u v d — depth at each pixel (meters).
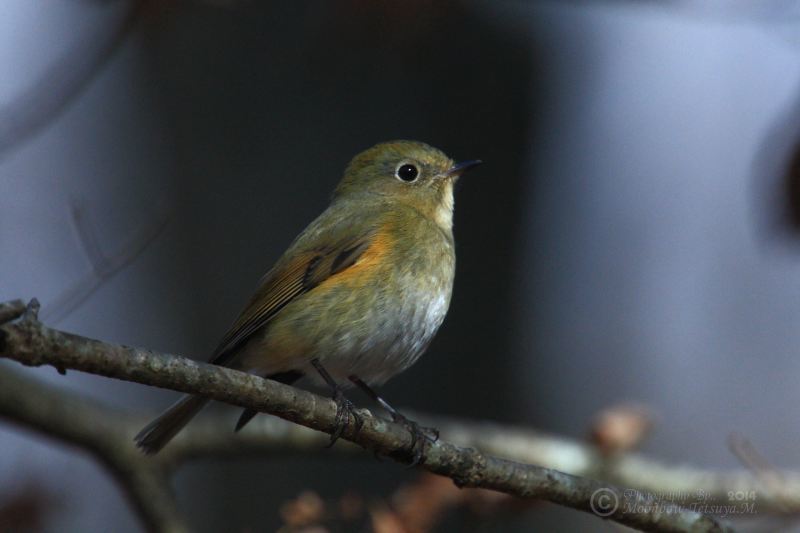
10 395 9.88
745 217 17.48
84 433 9.97
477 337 11.91
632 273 17.55
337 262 8.72
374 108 11.84
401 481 11.27
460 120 11.98
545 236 13.10
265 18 11.92
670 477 10.48
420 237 8.98
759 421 16.97
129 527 14.62
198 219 12.06
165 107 12.38
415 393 11.68
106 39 9.34
